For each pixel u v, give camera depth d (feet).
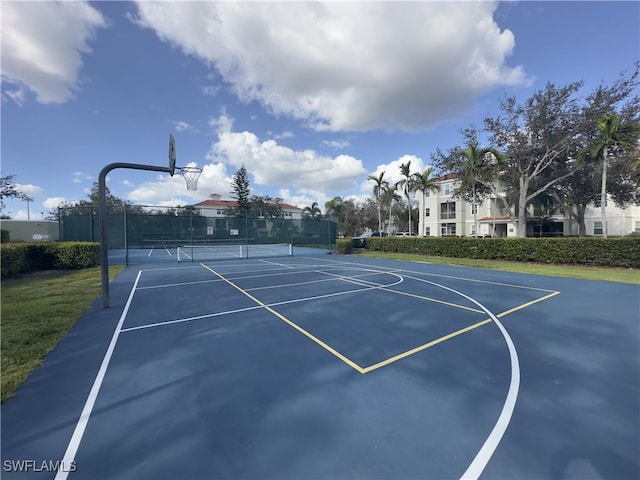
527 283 32.07
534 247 51.34
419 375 11.44
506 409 9.23
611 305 22.39
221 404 9.45
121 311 20.48
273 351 13.70
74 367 12.07
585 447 7.57
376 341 14.99
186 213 63.87
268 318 18.89
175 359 12.85
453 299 24.26
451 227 123.54
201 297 24.81
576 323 18.02
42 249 39.81
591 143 57.77
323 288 28.86
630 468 6.88
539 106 61.52
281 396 9.94
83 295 24.94
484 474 6.72
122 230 60.18
